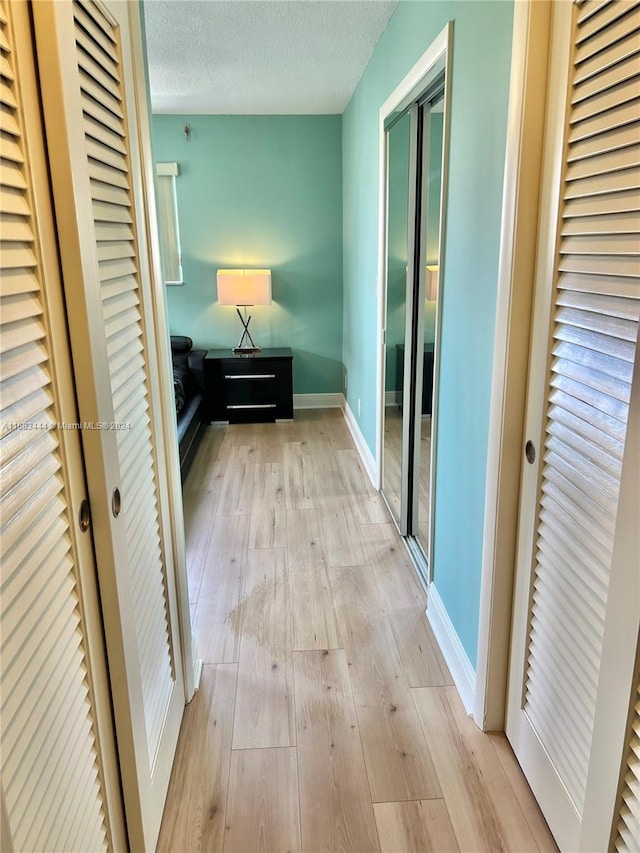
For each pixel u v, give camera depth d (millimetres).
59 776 880
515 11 1272
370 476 3729
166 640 1596
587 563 1188
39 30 830
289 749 1688
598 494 1139
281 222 5000
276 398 4934
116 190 1193
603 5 1042
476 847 1406
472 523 1789
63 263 912
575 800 1273
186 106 4453
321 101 4324
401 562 2721
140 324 1363
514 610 1593
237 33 2883
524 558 1505
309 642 2162
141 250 1366
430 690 1917
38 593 820
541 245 1327
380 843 1420
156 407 1499
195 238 4984
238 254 5047
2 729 708
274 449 4301
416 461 2861
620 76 1001
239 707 1847
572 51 1152
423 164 2523
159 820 1428
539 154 1302
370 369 3719
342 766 1630
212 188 4887
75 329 940
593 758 1123
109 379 1047
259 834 1443
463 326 1823
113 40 1181
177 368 4543
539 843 1409
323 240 5062
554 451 1321
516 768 1612
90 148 1021
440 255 2023
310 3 2539
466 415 1820
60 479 911
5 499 731
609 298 1083
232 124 4758
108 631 1086
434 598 2227
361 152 3805
